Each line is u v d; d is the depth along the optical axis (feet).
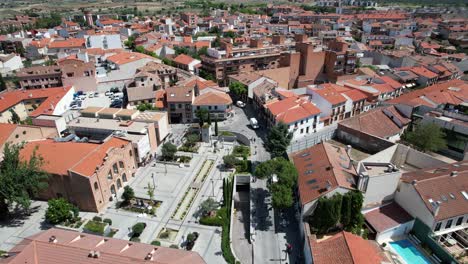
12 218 207.00
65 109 353.10
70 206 202.69
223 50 485.56
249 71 479.82
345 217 176.96
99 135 274.16
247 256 185.06
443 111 288.92
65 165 211.20
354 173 205.26
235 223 219.00
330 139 307.78
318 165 213.25
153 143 280.10
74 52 560.20
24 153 225.35
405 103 314.96
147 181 246.27
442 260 169.37
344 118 361.71
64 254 141.28
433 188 186.29
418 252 175.73
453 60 565.12
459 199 184.03
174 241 188.96
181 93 355.97
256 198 232.94
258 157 283.18
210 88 382.22
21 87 414.00
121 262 136.26
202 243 188.34
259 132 328.70
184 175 254.47
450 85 379.76
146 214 210.38
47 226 200.03
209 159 278.05
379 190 193.88
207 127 303.48
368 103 376.68
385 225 182.09
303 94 385.09
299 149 288.92
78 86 401.70
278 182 205.77
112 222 203.51
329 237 173.78
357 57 541.75
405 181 191.93
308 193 192.34
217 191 235.61
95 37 602.44
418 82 466.70
